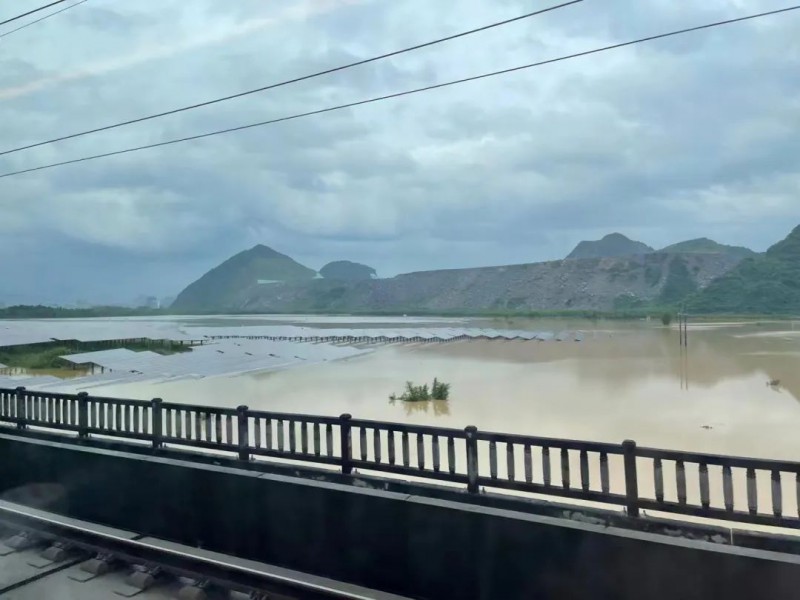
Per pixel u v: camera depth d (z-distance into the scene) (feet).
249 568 18.01
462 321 395.14
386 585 18.29
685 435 60.70
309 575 19.29
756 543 14.87
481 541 16.90
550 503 17.51
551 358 150.10
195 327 303.89
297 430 46.88
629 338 219.41
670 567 14.49
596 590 15.31
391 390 95.96
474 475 19.08
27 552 21.07
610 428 64.75
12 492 27.96
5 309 446.60
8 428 31.60
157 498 23.29
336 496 19.31
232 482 21.48
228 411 24.45
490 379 110.32
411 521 17.97
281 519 20.38
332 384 104.58
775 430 62.08
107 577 19.02
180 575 18.40
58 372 121.08
